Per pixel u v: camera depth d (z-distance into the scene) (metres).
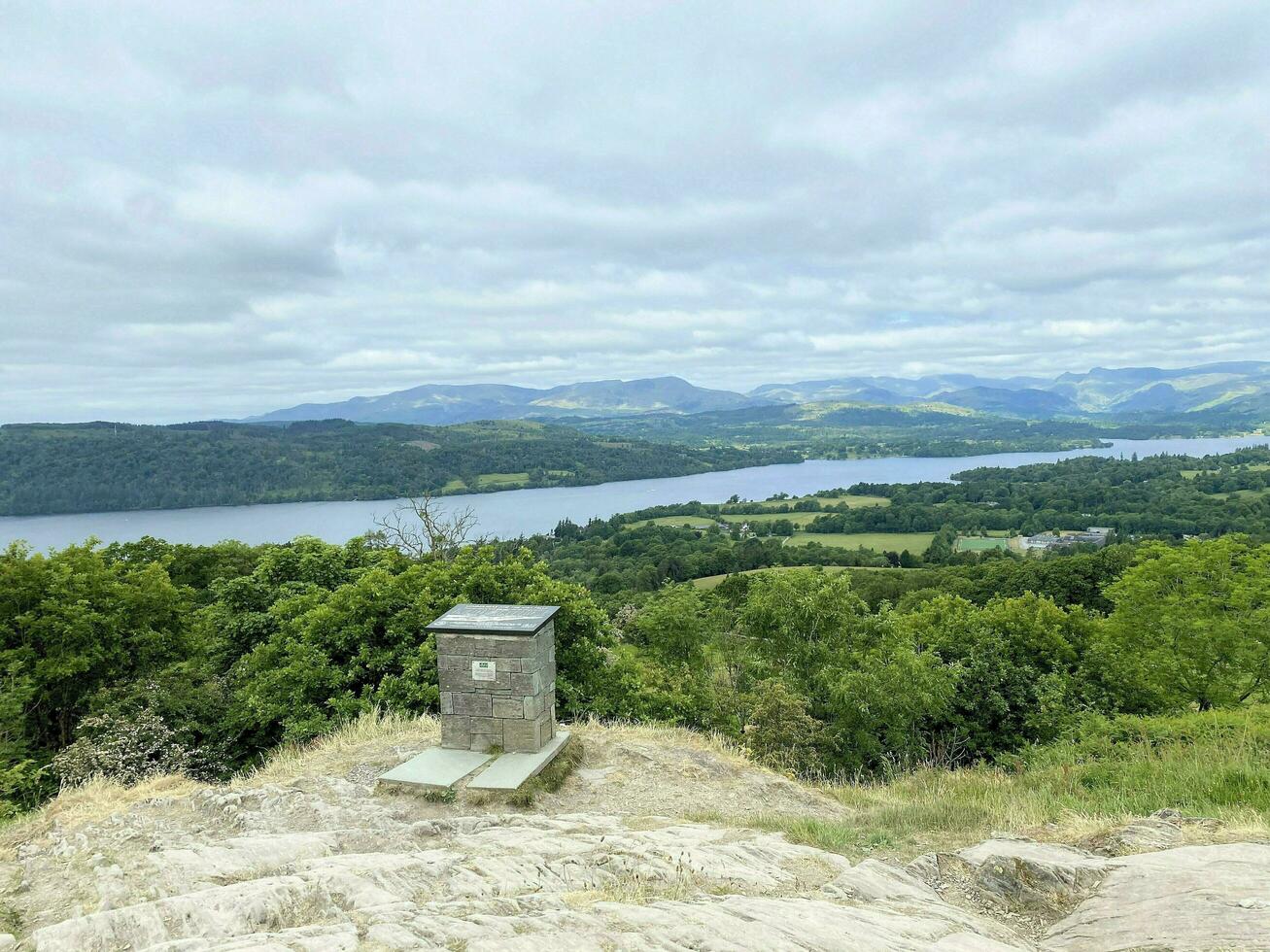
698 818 8.27
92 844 6.32
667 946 4.02
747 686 25.66
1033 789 9.67
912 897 5.37
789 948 4.02
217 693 20.83
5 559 22.36
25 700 19.92
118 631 22.30
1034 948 4.57
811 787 11.17
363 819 7.63
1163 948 3.98
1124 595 27.06
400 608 18.45
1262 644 23.91
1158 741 12.52
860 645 26.47
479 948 3.93
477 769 8.99
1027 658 26.80
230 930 4.44
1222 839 6.01
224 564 35.12
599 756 10.51
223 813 7.59
